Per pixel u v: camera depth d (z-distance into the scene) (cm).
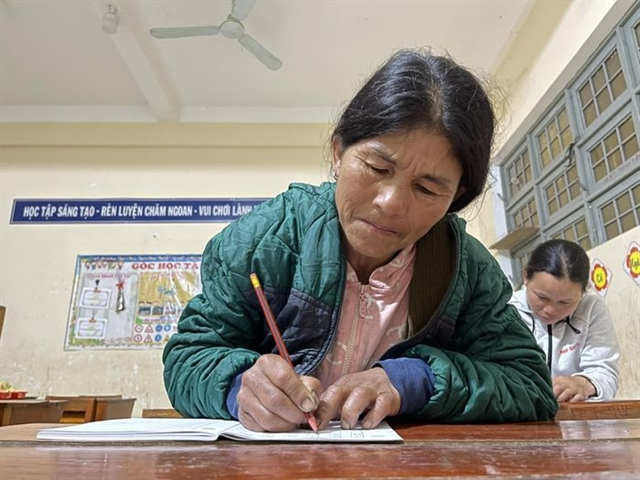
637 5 211
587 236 249
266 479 35
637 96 211
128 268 354
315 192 88
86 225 362
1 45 318
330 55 328
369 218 73
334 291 80
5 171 374
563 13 256
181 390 75
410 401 69
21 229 361
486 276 88
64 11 292
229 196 372
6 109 380
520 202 322
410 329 85
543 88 277
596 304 199
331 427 62
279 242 82
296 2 286
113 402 246
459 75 73
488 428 67
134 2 285
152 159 378
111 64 336
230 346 80
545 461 42
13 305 345
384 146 69
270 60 301
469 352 85
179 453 48
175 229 363
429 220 74
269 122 380
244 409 61
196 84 356
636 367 204
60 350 337
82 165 377
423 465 40
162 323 343
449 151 70
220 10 291
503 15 294
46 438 57
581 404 116
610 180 230
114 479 36
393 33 309
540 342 199
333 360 85
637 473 36
